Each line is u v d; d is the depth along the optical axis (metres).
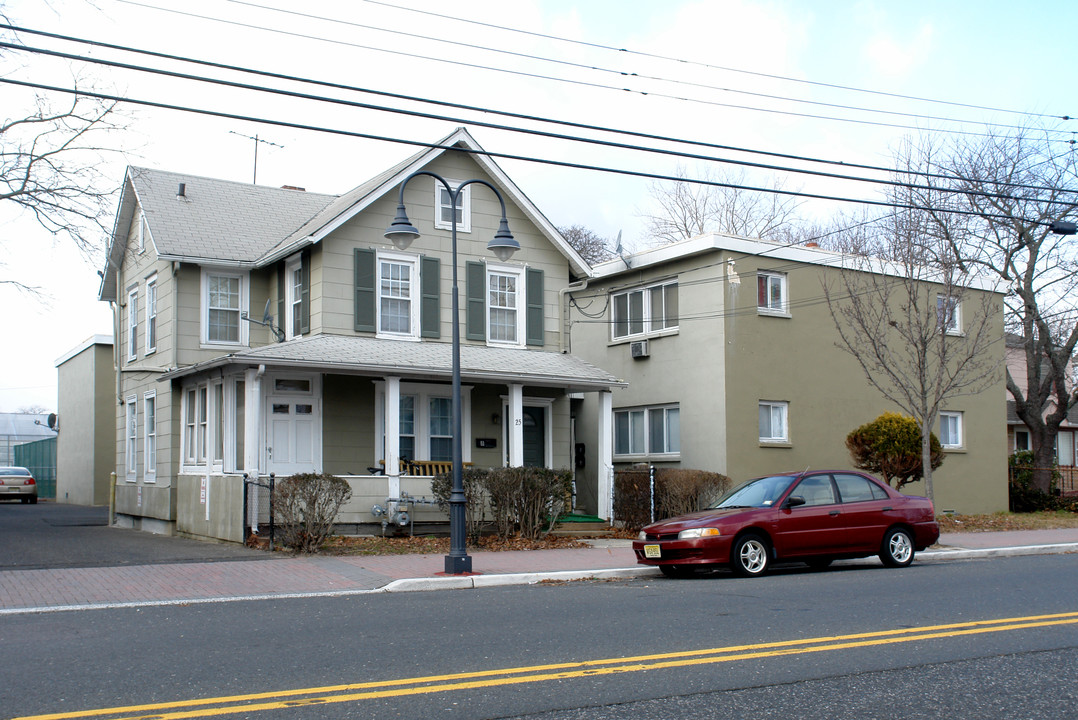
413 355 20.03
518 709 6.56
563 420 23.23
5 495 36.72
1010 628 9.45
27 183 18.97
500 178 22.45
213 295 22.31
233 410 18.94
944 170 23.22
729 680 7.37
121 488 25.38
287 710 6.50
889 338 25.27
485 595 12.34
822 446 24.12
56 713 6.40
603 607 10.98
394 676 7.47
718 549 13.99
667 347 24.42
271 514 16.72
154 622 10.12
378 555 16.33
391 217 21.33
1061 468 33.19
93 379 34.66
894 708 6.66
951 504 26.66
